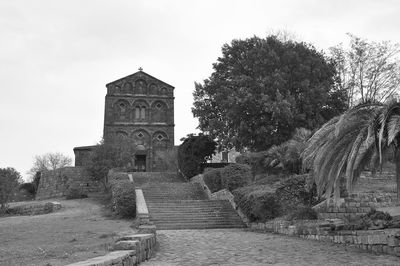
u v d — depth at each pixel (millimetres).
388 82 46469
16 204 37781
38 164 93250
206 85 45969
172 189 37406
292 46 42562
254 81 40375
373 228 15961
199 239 19203
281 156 32406
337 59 48656
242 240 18828
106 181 43531
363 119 14617
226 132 43000
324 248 15906
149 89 65625
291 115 37781
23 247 11750
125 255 9805
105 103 63281
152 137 63875
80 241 13492
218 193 32969
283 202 23766
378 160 15578
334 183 15078
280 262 12711
